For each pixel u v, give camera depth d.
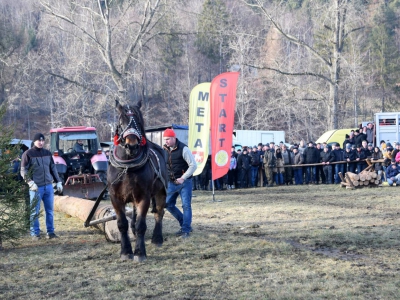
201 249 8.41
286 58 46.78
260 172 23.50
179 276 6.76
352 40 46.88
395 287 6.02
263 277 6.64
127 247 7.88
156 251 8.38
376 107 55.38
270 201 15.97
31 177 9.55
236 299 5.77
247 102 47.28
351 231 9.78
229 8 56.81
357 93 50.09
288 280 6.46
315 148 23.20
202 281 6.52
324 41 40.78
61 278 6.85
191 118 15.52
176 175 9.59
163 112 54.44
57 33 44.47
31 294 6.20
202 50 55.62
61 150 17.62
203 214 13.12
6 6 55.25
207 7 49.81
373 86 53.91
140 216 7.82
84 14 36.94
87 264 7.61
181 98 52.03
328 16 36.38
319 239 9.09
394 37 60.00
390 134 25.06
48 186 9.84
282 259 7.56
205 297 5.86
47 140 47.72
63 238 9.89
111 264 7.57
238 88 46.84
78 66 36.25
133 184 7.67
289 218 11.90
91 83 41.00
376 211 12.91
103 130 43.91
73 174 17.38
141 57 36.94
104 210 9.87
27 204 9.12
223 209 14.04
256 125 44.94
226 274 6.81
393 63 54.88
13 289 6.43
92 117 37.06
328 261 7.38
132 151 7.49
